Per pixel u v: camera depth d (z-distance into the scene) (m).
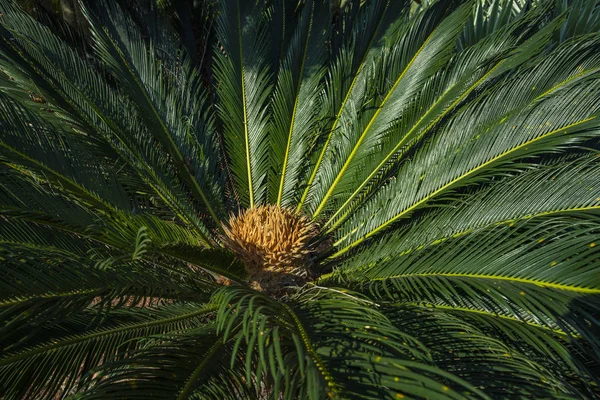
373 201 3.93
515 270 2.56
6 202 2.68
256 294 2.50
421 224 3.37
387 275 3.05
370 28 4.39
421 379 1.75
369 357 1.92
